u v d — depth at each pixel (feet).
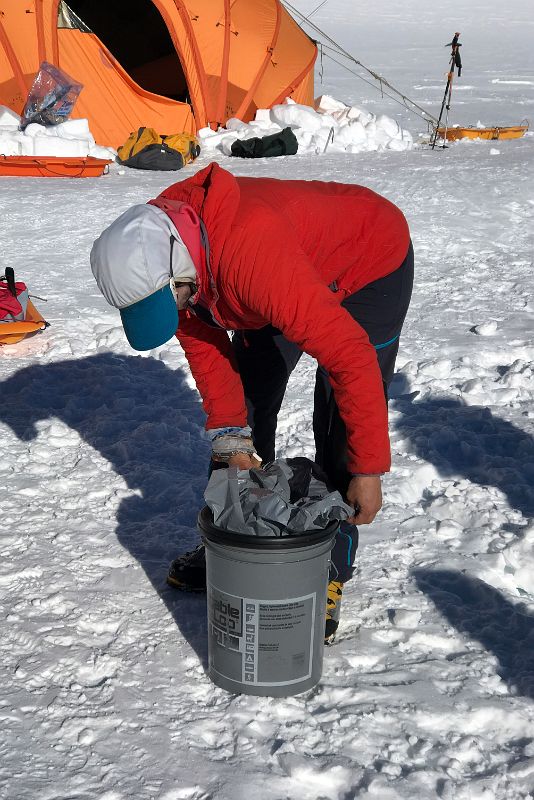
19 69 50.16
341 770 7.58
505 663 9.12
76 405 16.76
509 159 47.62
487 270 27.35
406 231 9.50
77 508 12.67
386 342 9.52
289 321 7.73
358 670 9.03
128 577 10.79
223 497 8.29
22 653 9.29
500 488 13.20
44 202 36.76
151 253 7.69
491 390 17.22
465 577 10.69
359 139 55.52
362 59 207.21
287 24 57.93
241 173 42.93
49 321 21.75
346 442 8.96
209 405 9.82
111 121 51.85
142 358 19.11
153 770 7.67
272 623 8.26
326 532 8.18
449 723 8.21
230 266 7.75
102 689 8.72
